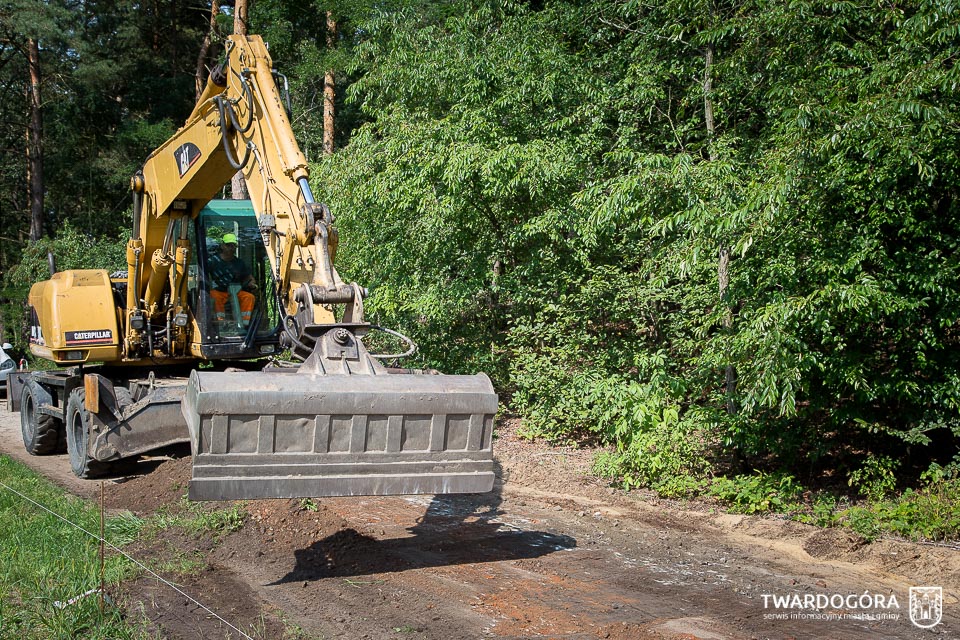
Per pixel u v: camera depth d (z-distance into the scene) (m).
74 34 29.30
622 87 11.23
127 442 8.91
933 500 6.88
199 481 5.03
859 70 7.60
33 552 6.17
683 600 5.40
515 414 12.08
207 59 30.08
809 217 7.40
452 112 12.09
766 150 9.05
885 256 7.15
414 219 12.00
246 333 9.81
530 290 11.20
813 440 8.04
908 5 7.92
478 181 11.17
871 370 7.41
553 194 10.90
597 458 9.05
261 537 6.65
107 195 35.06
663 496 8.12
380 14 15.27
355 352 5.77
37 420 11.20
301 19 26.47
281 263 6.74
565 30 13.90
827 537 6.55
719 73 9.55
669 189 8.01
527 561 6.21
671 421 8.34
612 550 6.50
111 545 6.37
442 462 5.57
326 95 22.97
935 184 7.18
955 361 7.23
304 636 4.79
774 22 8.45
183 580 5.75
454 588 5.61
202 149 8.12
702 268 8.70
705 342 8.49
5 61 32.56
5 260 35.28
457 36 12.47
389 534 6.93
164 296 10.06
